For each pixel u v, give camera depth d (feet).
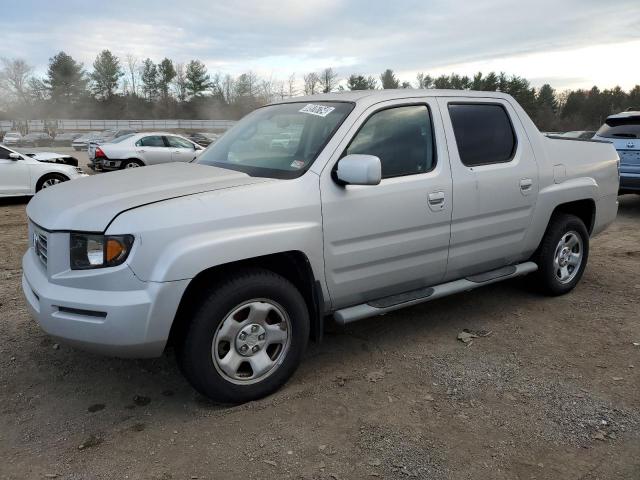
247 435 9.81
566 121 276.41
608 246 23.47
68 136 201.57
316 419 10.32
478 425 10.14
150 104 328.08
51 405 10.82
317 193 11.06
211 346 10.11
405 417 10.39
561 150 16.14
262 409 10.64
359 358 12.84
